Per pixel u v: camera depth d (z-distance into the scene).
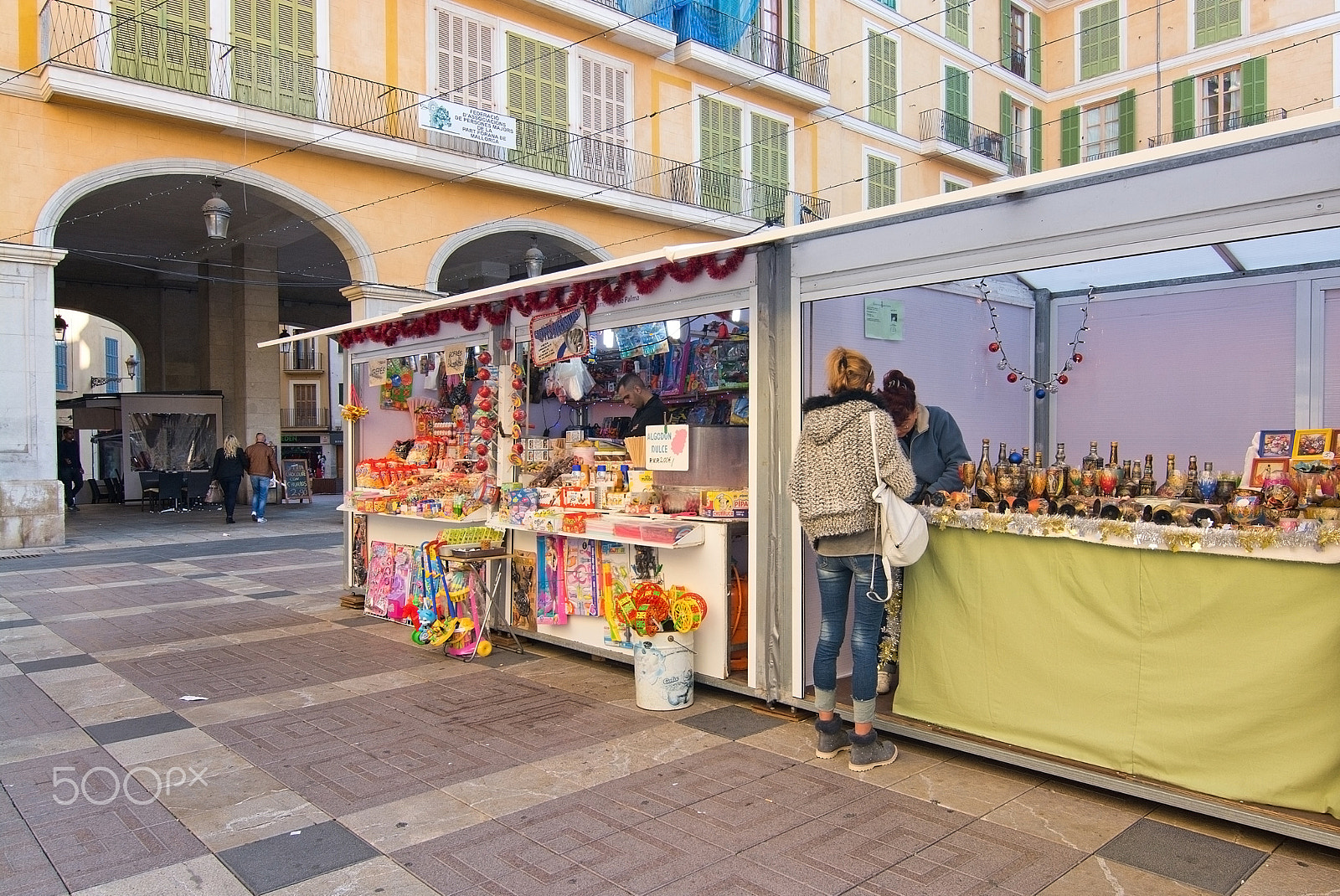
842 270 4.10
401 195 15.38
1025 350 5.45
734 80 19.92
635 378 5.82
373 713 4.54
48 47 11.97
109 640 6.35
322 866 2.93
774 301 4.36
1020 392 5.43
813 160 21.72
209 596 8.15
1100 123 25.02
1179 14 22.94
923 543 3.63
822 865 2.87
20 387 11.78
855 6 22.48
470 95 16.12
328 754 3.96
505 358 6.06
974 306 5.12
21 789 3.61
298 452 31.73
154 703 4.78
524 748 3.99
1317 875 2.78
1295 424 4.54
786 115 21.11
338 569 9.97
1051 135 25.97
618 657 5.18
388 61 15.18
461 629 5.66
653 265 4.91
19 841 3.14
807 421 3.84
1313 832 2.82
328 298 24.08
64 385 35.12
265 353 18.94
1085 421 5.36
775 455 4.38
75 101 12.11
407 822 3.25
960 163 24.66
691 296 4.82
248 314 18.69
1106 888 2.70
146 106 12.44
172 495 17.89
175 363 22.22
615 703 4.65
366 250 14.95
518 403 6.09
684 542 4.58
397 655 5.76
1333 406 4.40
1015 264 3.54
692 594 4.71
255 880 2.84
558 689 4.91
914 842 3.03
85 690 5.05
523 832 3.14
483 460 6.23
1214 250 4.14
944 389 4.97
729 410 5.39
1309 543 2.85
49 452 12.02
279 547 12.14
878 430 3.65
